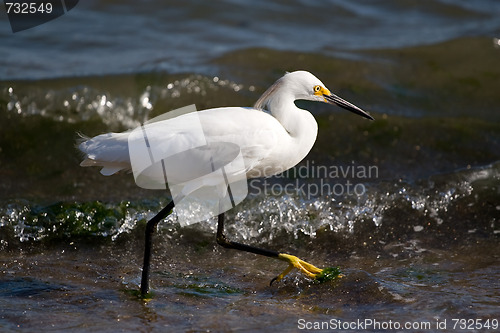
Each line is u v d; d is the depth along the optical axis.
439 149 13.51
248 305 8.13
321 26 18.73
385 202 11.38
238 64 15.52
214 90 14.29
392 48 16.92
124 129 13.52
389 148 13.44
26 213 10.45
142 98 13.89
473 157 13.34
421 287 8.64
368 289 8.50
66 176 12.32
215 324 7.56
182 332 7.34
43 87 13.64
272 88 9.16
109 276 9.01
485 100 15.27
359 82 15.34
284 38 17.73
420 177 12.45
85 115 13.54
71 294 8.32
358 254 10.07
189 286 8.73
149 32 17.47
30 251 9.85
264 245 10.45
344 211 11.09
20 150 12.86
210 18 18.52
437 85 15.64
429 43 17.25
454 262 9.61
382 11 19.95
